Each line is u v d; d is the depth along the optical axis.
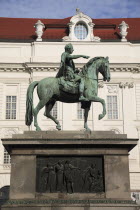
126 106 40.06
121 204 10.84
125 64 40.50
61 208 10.67
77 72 13.38
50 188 11.23
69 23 41.88
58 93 12.94
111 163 11.45
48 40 41.25
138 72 41.25
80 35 42.19
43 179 11.33
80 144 11.41
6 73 40.66
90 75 13.06
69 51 13.28
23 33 43.78
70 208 10.67
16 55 41.09
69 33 41.91
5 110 39.72
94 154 11.52
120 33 42.22
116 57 41.09
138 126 39.59
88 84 12.81
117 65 40.56
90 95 12.66
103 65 13.30
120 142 11.45
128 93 40.53
